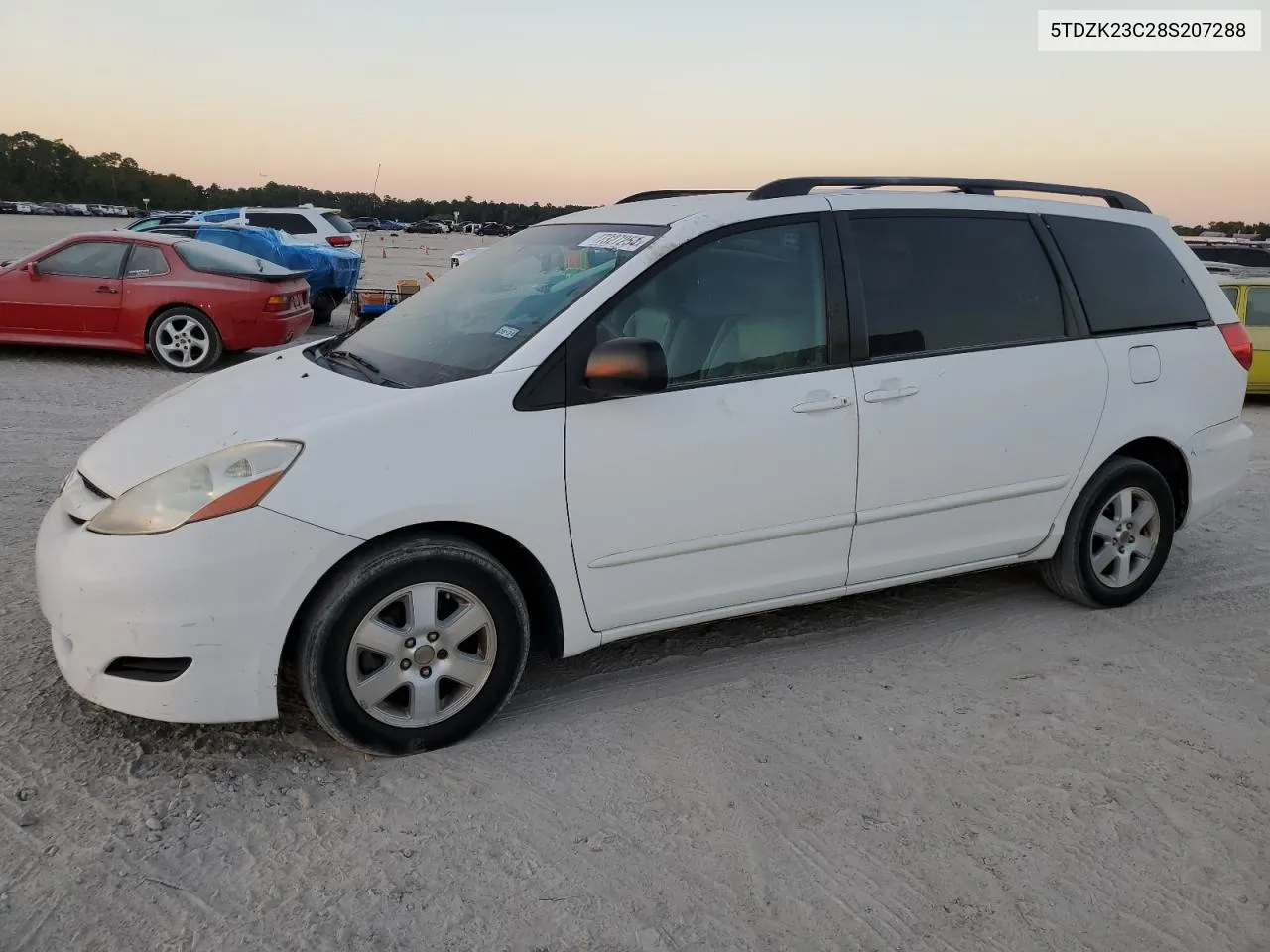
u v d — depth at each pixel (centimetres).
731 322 365
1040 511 433
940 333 403
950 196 423
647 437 344
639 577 354
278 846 279
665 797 308
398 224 8306
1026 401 416
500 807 301
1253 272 1255
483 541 340
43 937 241
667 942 248
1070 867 281
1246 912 266
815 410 370
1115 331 446
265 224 1783
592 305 343
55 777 306
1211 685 394
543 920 254
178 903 255
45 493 594
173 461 311
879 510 391
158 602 292
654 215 391
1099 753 341
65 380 1012
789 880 272
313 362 390
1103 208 467
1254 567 536
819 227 386
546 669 396
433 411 318
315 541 300
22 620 411
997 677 396
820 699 374
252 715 305
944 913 262
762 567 375
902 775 324
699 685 384
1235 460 489
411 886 265
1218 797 317
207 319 1115
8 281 1096
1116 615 462
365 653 316
